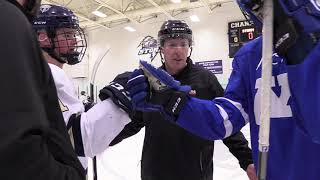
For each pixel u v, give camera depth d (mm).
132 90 906
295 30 669
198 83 1609
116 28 12117
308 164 791
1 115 401
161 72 934
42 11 1047
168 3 10320
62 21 1056
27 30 478
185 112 967
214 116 959
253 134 953
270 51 695
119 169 3771
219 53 10531
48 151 451
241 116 1000
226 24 10406
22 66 436
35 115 425
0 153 388
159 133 1523
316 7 684
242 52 1004
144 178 1596
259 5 716
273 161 856
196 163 1497
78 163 541
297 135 809
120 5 10547
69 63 1160
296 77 678
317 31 662
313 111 669
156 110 950
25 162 400
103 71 12344
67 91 944
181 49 1605
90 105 1329
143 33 11641
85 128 884
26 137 403
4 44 430
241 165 1481
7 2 481
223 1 10023
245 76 979
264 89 705
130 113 909
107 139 919
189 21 11000
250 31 10031
